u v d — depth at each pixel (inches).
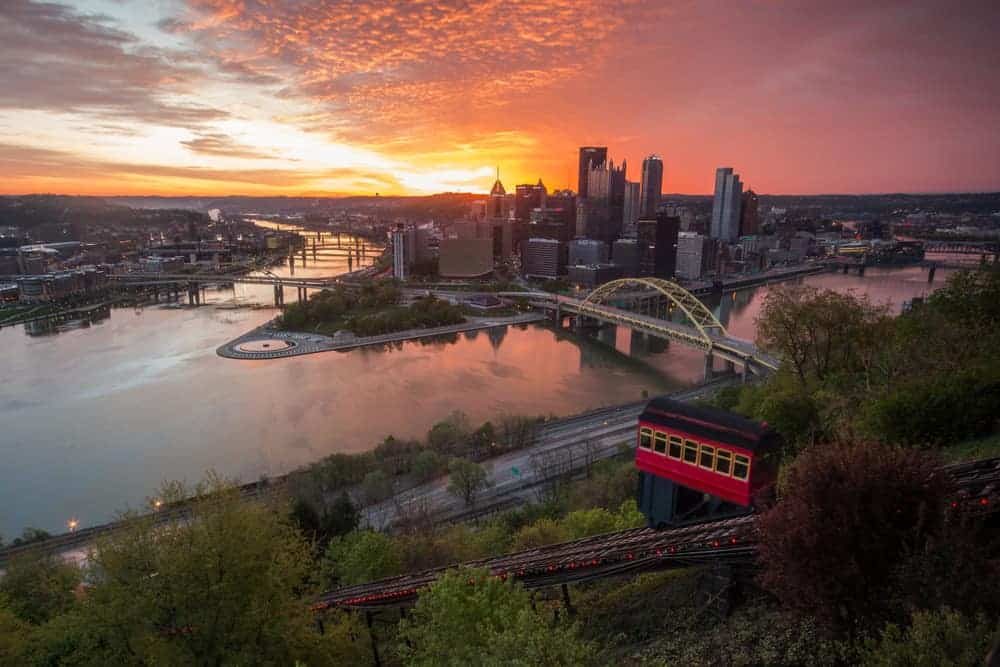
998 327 3174.2
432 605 1512.1
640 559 1598.2
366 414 7864.2
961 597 971.9
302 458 6481.3
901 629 1051.3
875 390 2989.7
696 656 1334.9
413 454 5753.0
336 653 1910.7
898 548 1068.5
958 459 1950.1
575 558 1796.3
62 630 1843.0
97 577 1947.6
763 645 1254.9
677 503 1972.2
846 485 1093.8
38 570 2886.3
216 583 1729.8
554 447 5984.3
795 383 3843.5
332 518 3494.1
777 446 1822.1
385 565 2659.9
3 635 1968.5
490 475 5290.4
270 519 1950.1
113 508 5472.4
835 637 1139.3
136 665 1688.0
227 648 1724.9
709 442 1860.2
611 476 4082.2
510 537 3137.3
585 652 1195.3
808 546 1079.0
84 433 7253.9
